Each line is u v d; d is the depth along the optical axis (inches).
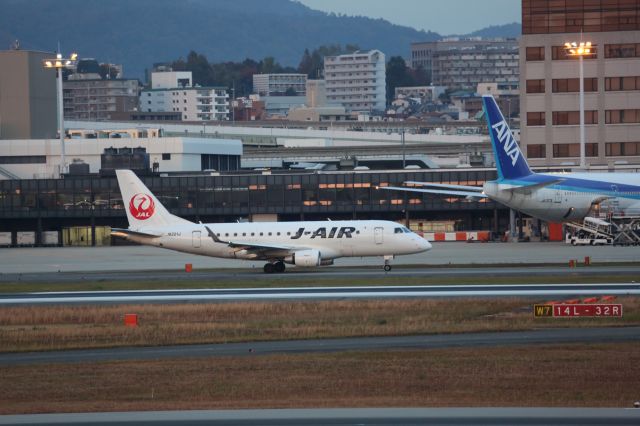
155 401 6983.3
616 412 6397.6
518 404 6712.6
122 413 6609.3
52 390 7381.9
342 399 6924.2
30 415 6594.5
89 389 7391.7
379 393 7086.6
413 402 6801.2
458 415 6392.7
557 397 6855.3
